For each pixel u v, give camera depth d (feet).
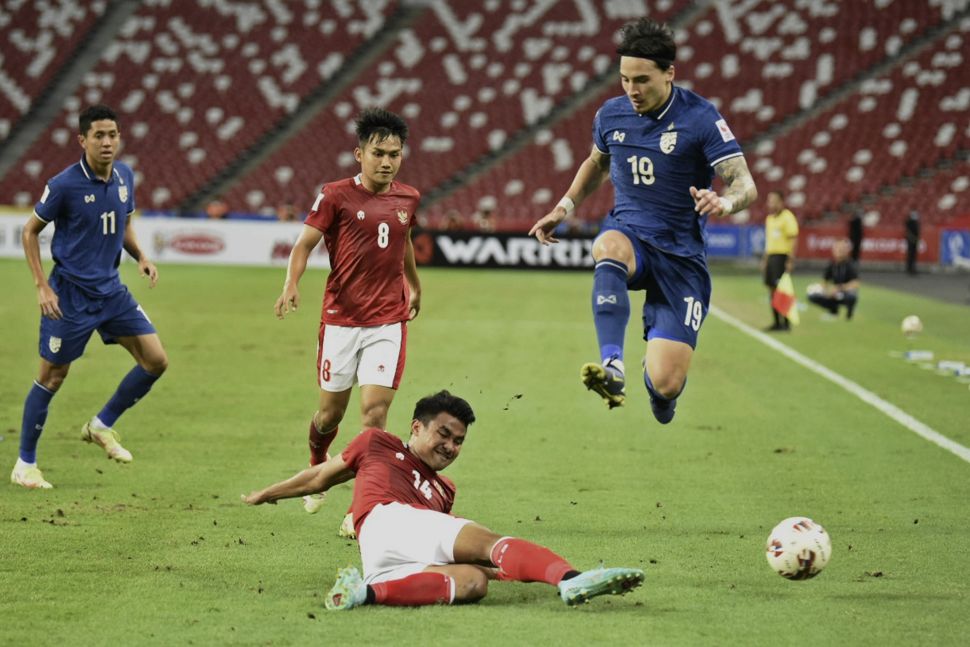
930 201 444.14
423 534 69.46
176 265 403.75
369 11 563.48
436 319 246.68
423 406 73.05
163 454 116.47
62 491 100.07
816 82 497.05
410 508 70.85
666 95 77.10
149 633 63.62
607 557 81.35
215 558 80.02
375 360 89.40
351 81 528.63
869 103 483.10
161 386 159.12
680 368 77.00
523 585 74.64
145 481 104.47
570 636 63.46
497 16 550.77
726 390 162.20
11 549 81.30
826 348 211.20
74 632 63.77
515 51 533.55
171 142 507.71
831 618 67.67
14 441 122.01
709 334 230.48
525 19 547.49
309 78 531.50
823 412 145.59
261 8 565.53
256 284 329.31
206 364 180.14
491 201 474.90
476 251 406.82
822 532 70.79
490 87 519.19
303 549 82.94
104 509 93.81
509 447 122.72
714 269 418.92
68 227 102.06
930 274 415.44
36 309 254.68
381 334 89.61
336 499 99.81
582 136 493.36
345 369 90.17
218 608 68.44
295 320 244.42
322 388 91.25
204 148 505.25
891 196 449.06
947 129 467.93
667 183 77.56
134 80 533.96
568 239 401.70
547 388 161.99
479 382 165.99
